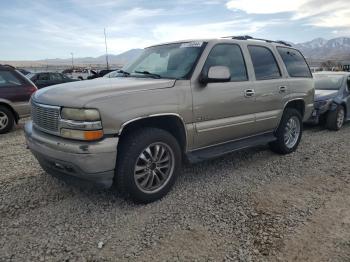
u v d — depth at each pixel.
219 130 4.52
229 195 4.14
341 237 3.18
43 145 3.62
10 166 5.20
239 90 4.73
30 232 3.22
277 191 4.29
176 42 4.96
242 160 5.62
